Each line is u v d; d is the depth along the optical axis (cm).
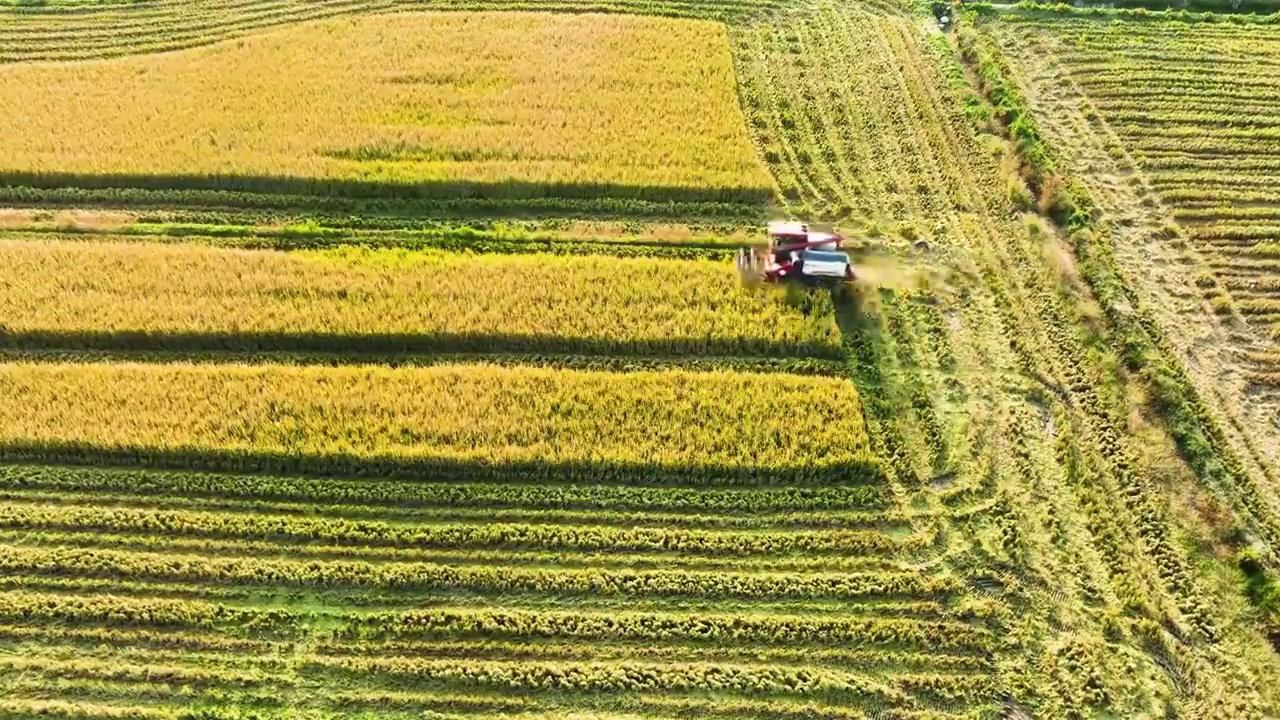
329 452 1556
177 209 2011
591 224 2000
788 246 1844
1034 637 1394
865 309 1841
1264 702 1327
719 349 1759
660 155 2095
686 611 1417
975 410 1680
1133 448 1617
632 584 1436
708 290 1830
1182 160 2164
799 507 1535
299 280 1819
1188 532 1504
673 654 1371
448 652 1370
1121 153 2169
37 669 1338
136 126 2138
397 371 1680
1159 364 1714
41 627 1383
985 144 2186
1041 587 1447
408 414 1619
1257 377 1728
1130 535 1510
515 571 1448
